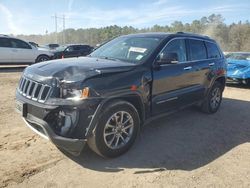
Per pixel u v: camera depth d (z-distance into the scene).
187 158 4.36
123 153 4.31
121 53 5.07
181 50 5.49
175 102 5.28
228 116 6.73
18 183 3.48
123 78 4.13
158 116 4.99
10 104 6.95
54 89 3.75
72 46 20.66
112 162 4.10
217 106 6.94
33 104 3.87
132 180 3.67
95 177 3.70
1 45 15.24
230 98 8.93
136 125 4.36
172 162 4.20
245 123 6.25
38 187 3.43
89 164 4.02
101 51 5.51
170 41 5.18
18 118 5.82
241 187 3.63
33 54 16.36
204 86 6.21
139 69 4.44
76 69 3.97
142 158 4.27
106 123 3.91
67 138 3.70
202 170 4.01
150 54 4.74
